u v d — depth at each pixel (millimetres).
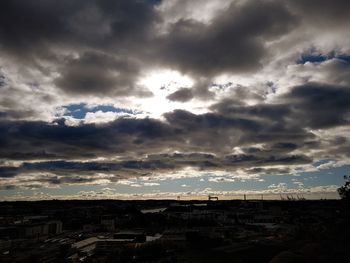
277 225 190250
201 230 163875
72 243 149375
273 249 87750
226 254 94812
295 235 102625
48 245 146375
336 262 52844
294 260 54406
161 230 187250
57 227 199500
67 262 112188
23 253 128000
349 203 75062
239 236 151500
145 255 114625
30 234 178750
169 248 123750
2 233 179625
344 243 58969
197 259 96625
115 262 109938
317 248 59969
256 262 82188
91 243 146625
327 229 77250
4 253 128875
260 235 150750
